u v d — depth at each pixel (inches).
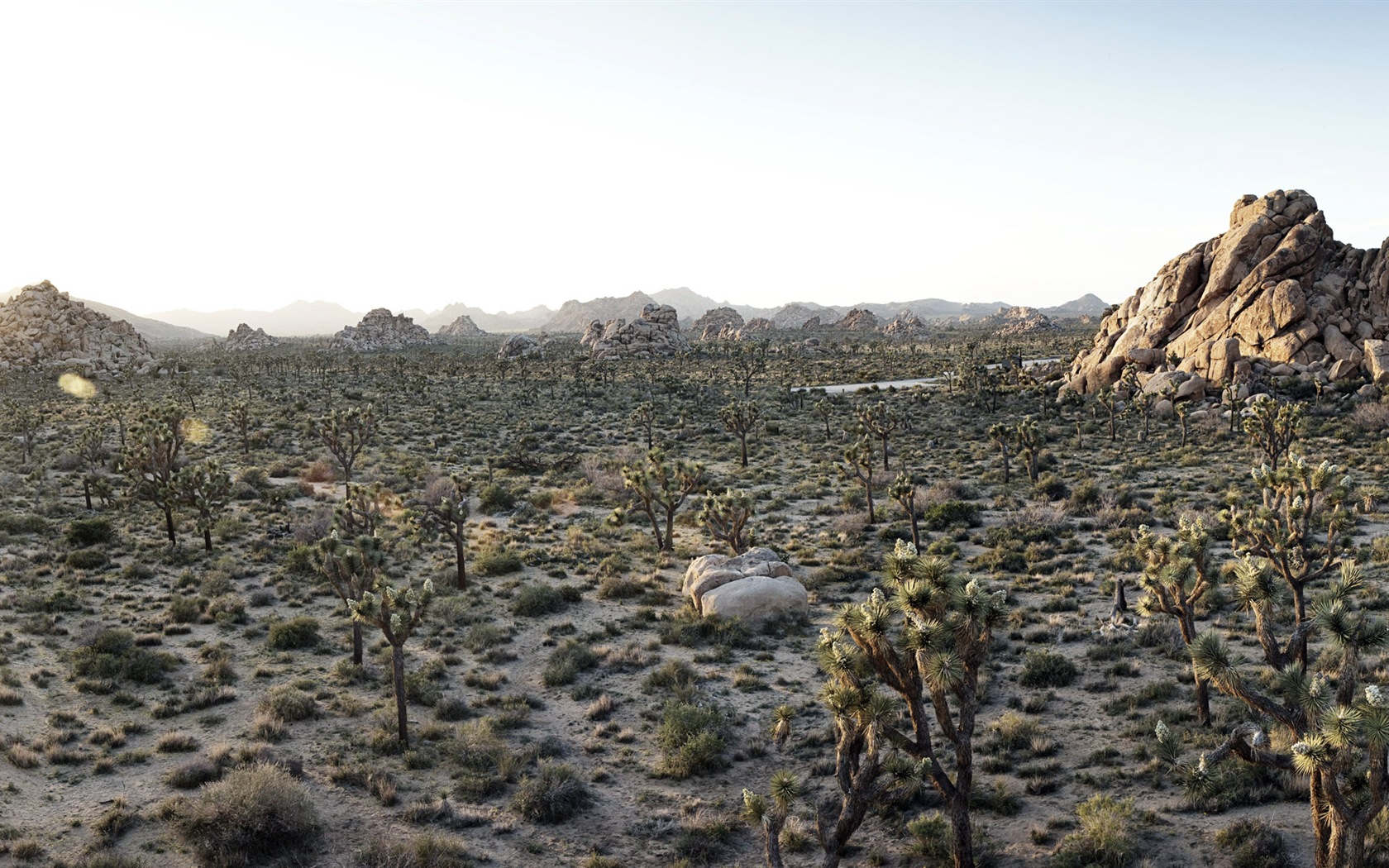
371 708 1003.3
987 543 1764.3
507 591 1512.1
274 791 711.7
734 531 1646.2
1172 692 964.6
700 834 732.7
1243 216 4013.3
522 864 685.3
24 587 1457.9
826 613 1376.7
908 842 720.3
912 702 600.1
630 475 1845.5
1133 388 3718.0
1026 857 665.0
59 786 780.0
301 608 1411.2
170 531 1801.2
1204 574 880.3
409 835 717.9
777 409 4448.8
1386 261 3452.3
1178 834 683.4
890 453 3046.3
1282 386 3272.6
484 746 877.2
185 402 4874.5
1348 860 515.8
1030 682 1036.5
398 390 5354.3
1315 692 524.1
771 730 928.3
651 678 1085.1
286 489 2484.0
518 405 4778.5
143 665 1061.8
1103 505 2015.3
